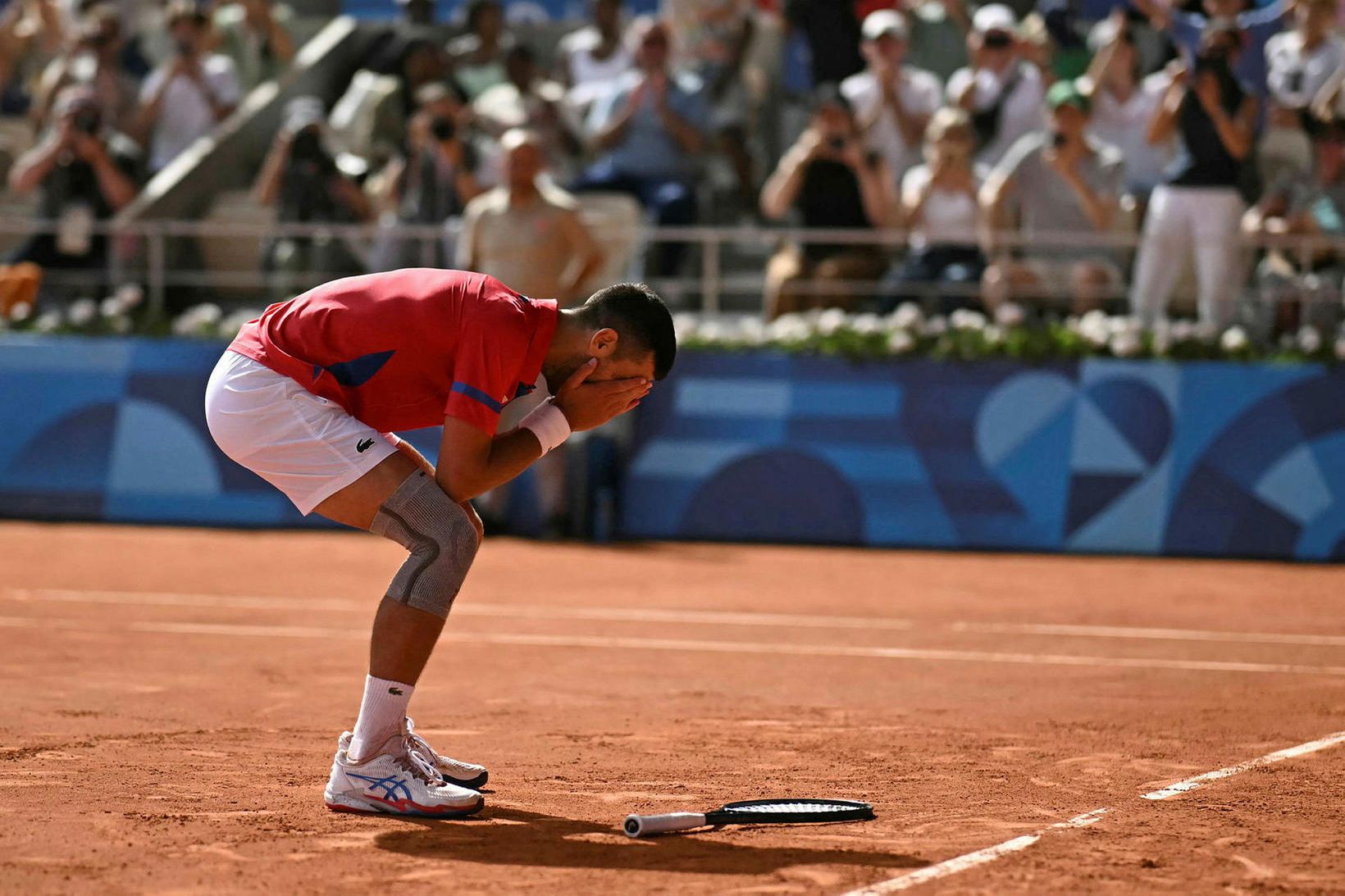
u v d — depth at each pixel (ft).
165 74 208.74
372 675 54.03
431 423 57.41
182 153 208.33
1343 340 155.84
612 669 87.81
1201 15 204.85
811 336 162.81
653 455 163.12
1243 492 152.46
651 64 186.39
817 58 203.31
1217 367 154.71
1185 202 158.92
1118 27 183.11
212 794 56.39
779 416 161.68
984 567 142.00
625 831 50.70
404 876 45.73
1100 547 154.10
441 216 178.09
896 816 53.83
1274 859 47.93
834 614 111.75
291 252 178.91
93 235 182.39
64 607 110.01
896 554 151.64
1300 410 152.87
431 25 231.09
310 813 53.72
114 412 167.63
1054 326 158.92
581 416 55.83
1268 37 195.62
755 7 216.13
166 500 165.48
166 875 45.44
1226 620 111.14
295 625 103.65
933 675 87.10
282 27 236.43
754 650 95.35
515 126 195.42
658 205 181.57
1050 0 201.98
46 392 168.96
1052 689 82.53
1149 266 162.09
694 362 164.86
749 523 160.25
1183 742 68.23
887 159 183.93
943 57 209.97
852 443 159.74
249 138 211.20
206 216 198.49
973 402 158.30
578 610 111.96
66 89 210.18
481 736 68.59
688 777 60.44
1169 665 91.35
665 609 112.98
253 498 164.45
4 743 65.26
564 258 157.69
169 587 121.19
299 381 54.90
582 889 44.39
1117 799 56.59
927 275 167.22
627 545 154.61
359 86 219.61
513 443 54.70
